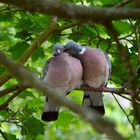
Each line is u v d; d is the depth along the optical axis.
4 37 12.70
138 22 8.85
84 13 4.29
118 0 10.66
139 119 4.86
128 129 20.97
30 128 9.85
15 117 10.02
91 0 11.09
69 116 12.05
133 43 10.05
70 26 9.62
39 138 14.27
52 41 11.34
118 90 8.92
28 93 11.47
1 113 10.33
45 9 4.21
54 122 12.19
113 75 10.79
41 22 10.97
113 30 4.84
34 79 4.18
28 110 10.00
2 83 8.83
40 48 11.09
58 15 4.27
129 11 4.41
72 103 3.96
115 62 10.76
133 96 4.91
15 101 13.09
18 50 10.88
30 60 12.53
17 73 4.21
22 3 4.21
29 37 10.89
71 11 4.26
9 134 10.15
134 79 4.95
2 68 10.67
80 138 22.28
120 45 4.96
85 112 3.93
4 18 11.05
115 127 3.85
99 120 3.83
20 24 11.05
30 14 11.19
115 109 21.30
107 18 4.41
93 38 11.32
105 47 11.23
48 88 4.14
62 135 21.69
